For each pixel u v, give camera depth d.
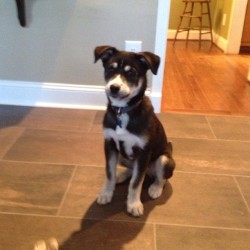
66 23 2.21
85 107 2.43
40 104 2.43
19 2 2.12
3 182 1.54
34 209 1.38
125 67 1.27
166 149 1.49
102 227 1.29
